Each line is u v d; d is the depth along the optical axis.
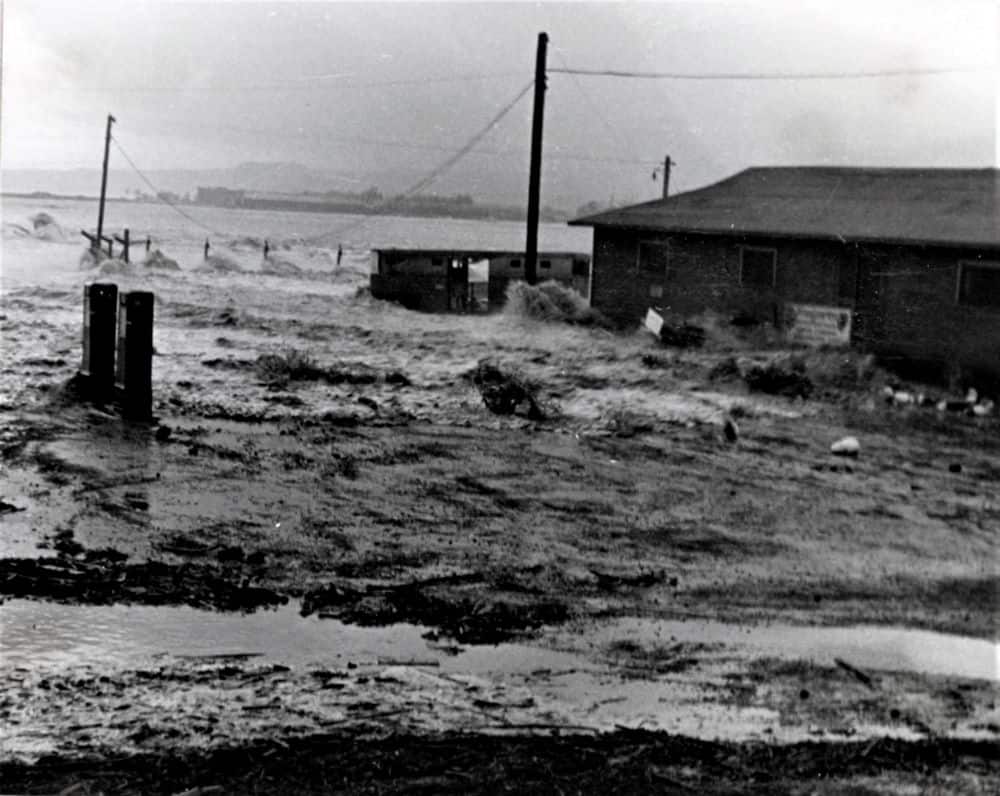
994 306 24.81
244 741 6.63
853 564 11.84
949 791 6.38
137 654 8.15
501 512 13.48
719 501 14.62
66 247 60.44
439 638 8.97
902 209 27.95
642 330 29.89
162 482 13.63
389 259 37.03
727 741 7.05
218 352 25.25
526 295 33.44
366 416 19.38
